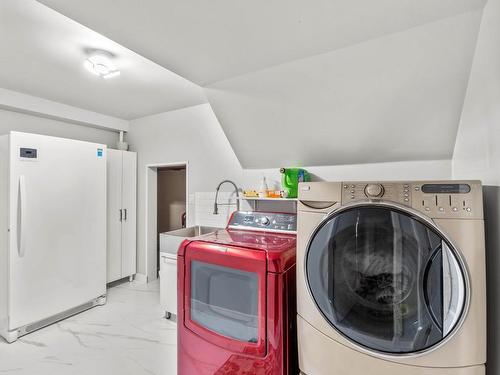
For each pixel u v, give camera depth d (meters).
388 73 1.56
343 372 1.18
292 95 1.92
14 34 1.62
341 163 2.22
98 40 1.69
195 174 3.03
